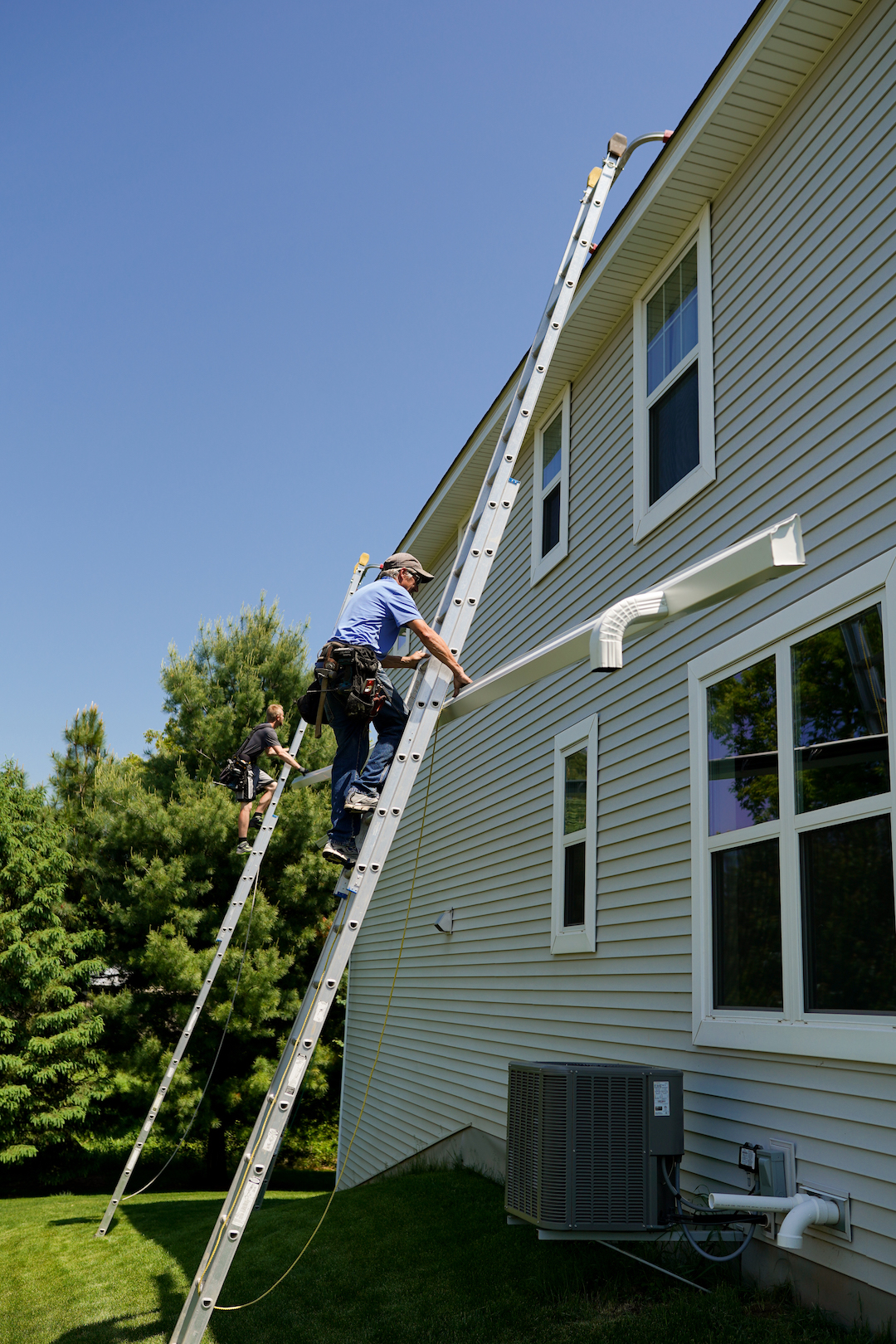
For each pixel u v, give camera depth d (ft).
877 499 15.58
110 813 59.36
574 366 30.07
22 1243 27.55
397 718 14.55
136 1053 53.78
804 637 16.70
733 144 21.39
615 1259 17.40
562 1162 14.83
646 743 22.29
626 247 24.80
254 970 54.49
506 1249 19.42
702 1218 15.03
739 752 18.37
